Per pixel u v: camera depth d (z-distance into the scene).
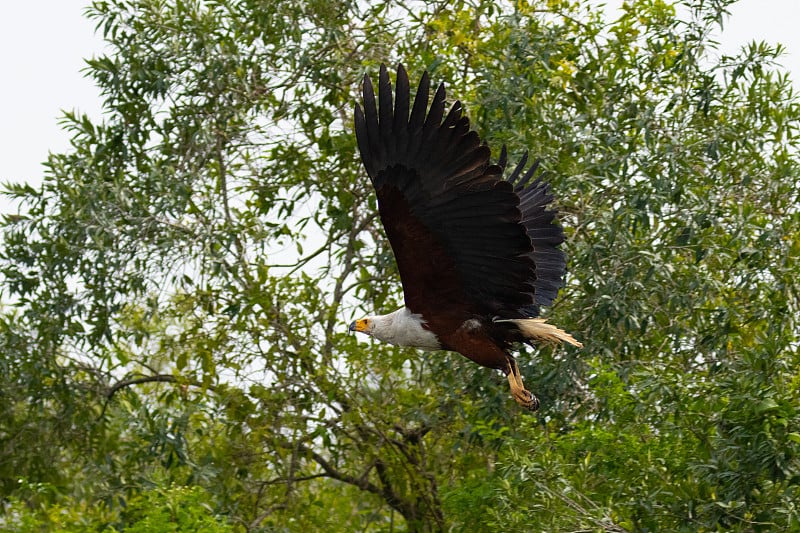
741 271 13.12
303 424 14.38
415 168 8.45
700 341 13.05
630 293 12.98
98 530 13.05
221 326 14.68
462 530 11.91
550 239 10.39
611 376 11.14
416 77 14.61
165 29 15.28
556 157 13.58
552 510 10.10
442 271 9.08
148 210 14.46
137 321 14.94
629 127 14.23
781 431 9.84
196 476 13.34
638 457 10.65
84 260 15.05
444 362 13.52
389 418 14.52
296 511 14.46
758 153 14.28
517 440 11.58
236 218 15.12
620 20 15.26
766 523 9.67
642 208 12.94
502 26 14.77
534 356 13.09
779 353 10.44
